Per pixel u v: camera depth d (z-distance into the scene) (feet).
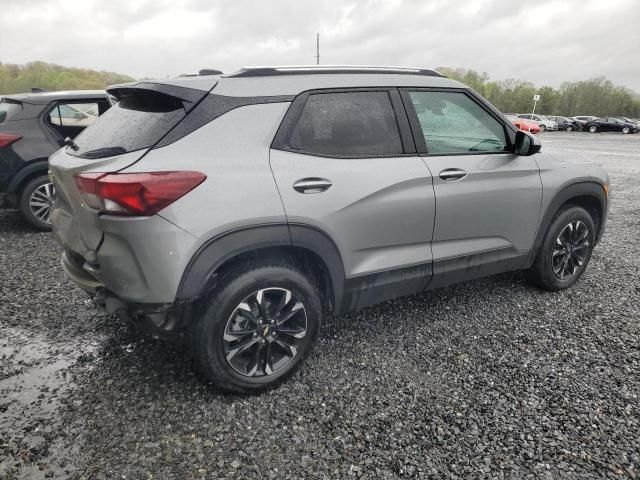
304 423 7.41
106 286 7.41
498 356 9.40
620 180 34.01
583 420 7.50
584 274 13.99
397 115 9.10
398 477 6.39
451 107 9.89
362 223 8.45
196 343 7.44
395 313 11.26
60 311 11.19
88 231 7.24
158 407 7.73
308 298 8.21
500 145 10.64
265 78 7.98
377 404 7.88
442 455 6.78
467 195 9.73
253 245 7.34
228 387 7.82
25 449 6.75
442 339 10.05
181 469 6.46
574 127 128.88
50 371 8.71
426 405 7.86
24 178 17.34
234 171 7.23
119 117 8.13
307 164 7.91
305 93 8.16
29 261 14.65
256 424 7.38
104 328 10.39
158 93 7.50
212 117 7.36
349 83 8.64
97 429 7.20
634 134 119.24
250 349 7.94
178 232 6.76
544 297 12.21
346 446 6.94
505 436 7.15
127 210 6.56
